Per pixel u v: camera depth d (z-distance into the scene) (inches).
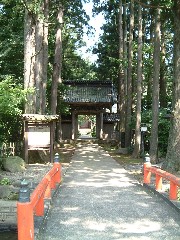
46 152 606.5
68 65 1298.0
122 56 945.5
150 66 882.8
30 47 593.0
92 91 1191.6
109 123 1259.8
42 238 196.7
